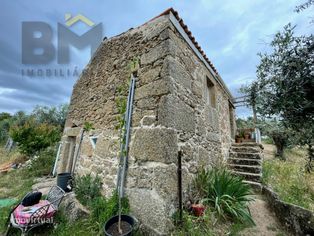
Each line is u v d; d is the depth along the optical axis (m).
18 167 7.28
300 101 1.51
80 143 4.57
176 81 2.62
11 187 4.80
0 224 2.62
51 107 15.66
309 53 1.47
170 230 2.03
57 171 5.54
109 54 4.08
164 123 2.31
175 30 2.90
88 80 4.89
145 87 2.75
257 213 2.90
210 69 4.30
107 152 3.33
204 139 3.43
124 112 2.58
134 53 3.25
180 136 2.55
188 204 2.49
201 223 2.23
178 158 2.31
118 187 2.59
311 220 2.15
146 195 2.25
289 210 2.46
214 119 4.17
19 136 7.82
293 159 6.78
